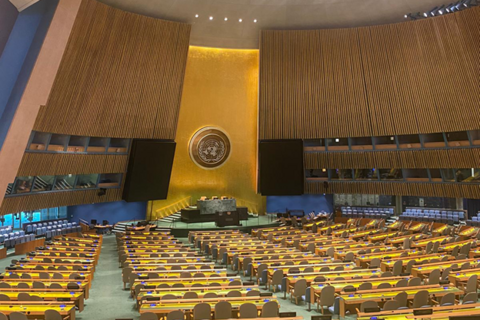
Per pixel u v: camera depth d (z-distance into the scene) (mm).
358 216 24641
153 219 23312
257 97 25359
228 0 19984
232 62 25094
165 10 20141
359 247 14953
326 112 22672
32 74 10891
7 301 7770
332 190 23906
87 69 17438
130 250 14305
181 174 24344
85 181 20297
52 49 11078
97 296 10734
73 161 18547
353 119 22328
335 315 8562
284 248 14617
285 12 21172
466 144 19812
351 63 22047
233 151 25234
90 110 18312
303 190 23594
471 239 15891
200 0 19828
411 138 22234
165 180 21969
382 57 21328
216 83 24875
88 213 21797
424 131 20734
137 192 21234
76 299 8609
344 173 23859
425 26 19766
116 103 19234
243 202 25344
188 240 19625
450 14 18812
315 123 22828
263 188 23312
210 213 22219
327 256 13789
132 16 18406
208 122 24781
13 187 16406
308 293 9047
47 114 16438
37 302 7770
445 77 19656
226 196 25078
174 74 20906
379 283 9117
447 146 20391
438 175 21609
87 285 9969
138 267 11398
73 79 16984
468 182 20203
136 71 19484
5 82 11641
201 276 10141
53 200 18406
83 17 16484
